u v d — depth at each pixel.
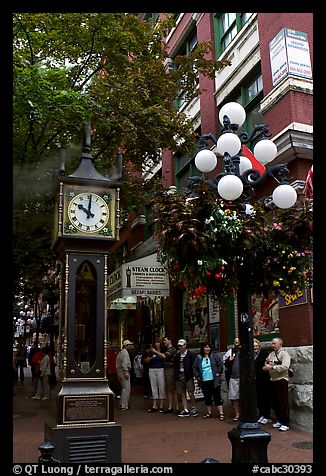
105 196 7.37
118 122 12.39
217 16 16.91
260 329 12.17
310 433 9.07
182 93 19.36
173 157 19.33
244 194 6.32
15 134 11.77
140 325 21.86
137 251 20.52
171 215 5.67
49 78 11.14
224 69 15.80
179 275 5.76
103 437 6.56
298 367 10.02
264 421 9.99
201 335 15.69
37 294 24.17
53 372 17.81
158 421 10.77
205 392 10.91
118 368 13.02
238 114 6.50
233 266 5.82
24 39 12.72
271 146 6.40
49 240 14.08
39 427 10.31
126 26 13.66
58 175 7.20
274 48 12.46
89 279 7.34
